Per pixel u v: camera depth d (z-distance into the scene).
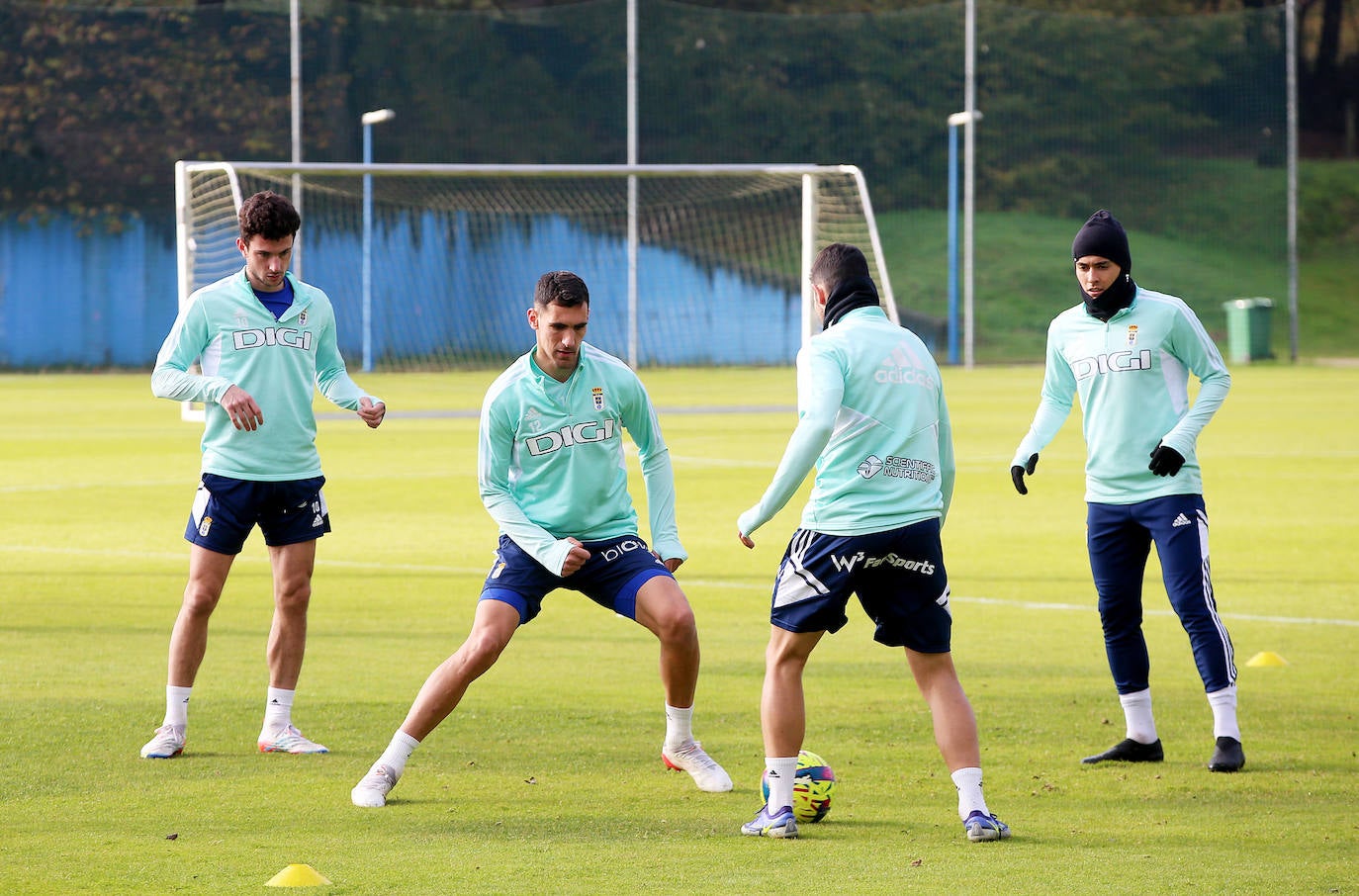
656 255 105.56
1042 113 140.12
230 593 25.67
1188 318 16.09
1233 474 43.94
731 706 17.97
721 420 63.78
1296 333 107.12
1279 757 15.83
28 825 12.88
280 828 12.91
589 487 14.26
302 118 116.69
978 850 12.35
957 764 12.91
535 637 22.41
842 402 12.92
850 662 20.69
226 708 17.52
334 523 34.66
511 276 103.50
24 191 109.12
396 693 18.45
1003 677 19.58
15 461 47.38
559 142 123.44
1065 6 145.88
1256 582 26.88
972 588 26.50
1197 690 19.08
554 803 13.87
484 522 34.88
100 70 114.31
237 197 48.94
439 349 101.12
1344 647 21.61
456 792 14.20
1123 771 15.27
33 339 107.19
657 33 127.81
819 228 78.44
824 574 12.91
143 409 69.19
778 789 12.85
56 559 29.25
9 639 21.53
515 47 123.94
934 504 13.16
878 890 11.10
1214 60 144.12
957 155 136.12
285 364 15.69
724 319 105.06
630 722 17.11
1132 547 16.16
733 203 107.12
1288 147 105.94
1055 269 125.06
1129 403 16.22
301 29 116.38
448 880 11.34
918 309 118.50
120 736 16.14
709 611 24.47
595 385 14.15
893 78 136.50
